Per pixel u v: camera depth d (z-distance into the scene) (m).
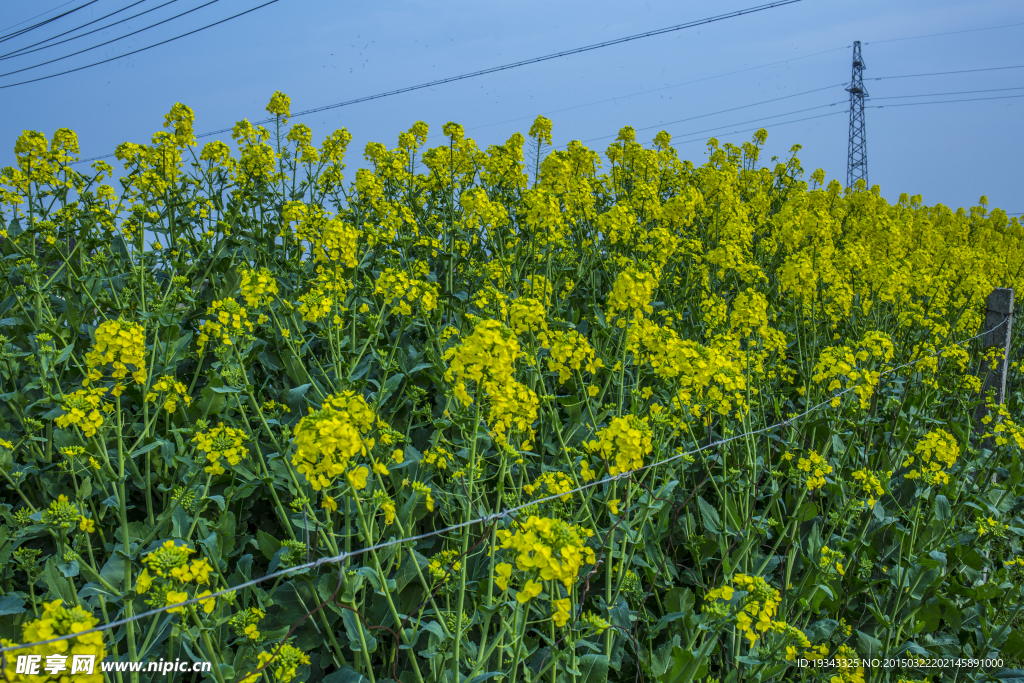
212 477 3.14
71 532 3.01
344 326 4.59
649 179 8.98
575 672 2.76
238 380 3.35
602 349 4.98
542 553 2.07
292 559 2.64
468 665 2.79
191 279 5.30
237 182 6.07
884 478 4.51
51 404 3.57
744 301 4.78
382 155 7.40
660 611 3.77
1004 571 4.23
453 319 5.43
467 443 3.72
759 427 4.88
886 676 3.79
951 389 6.20
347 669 2.84
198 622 2.23
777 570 4.20
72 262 5.18
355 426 2.37
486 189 6.89
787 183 12.40
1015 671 3.93
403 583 3.15
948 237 11.76
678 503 4.19
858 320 6.71
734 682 3.31
